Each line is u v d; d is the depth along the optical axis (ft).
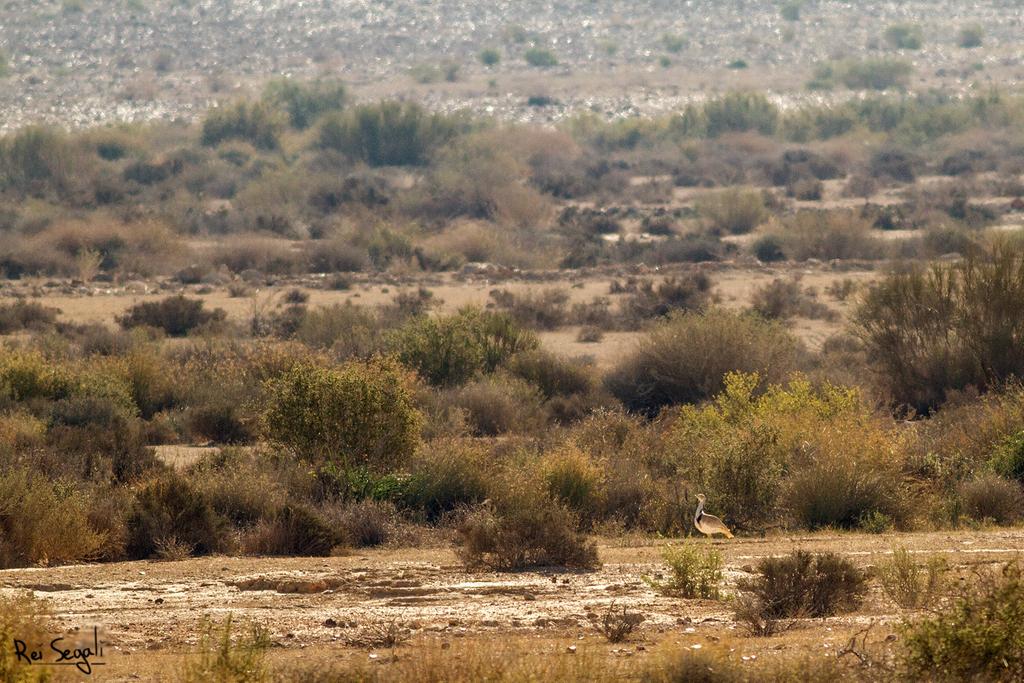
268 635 115.85
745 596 141.69
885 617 131.75
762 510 231.71
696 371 375.04
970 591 123.44
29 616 114.21
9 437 271.49
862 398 330.13
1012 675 98.53
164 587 156.04
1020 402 295.48
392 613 138.72
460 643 121.60
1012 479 260.42
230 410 333.62
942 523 233.96
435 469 247.70
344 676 102.37
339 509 223.51
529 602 146.20
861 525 225.76
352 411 250.57
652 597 149.89
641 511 238.07
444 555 190.80
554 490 240.53
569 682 101.40
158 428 328.29
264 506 221.05
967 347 366.43
